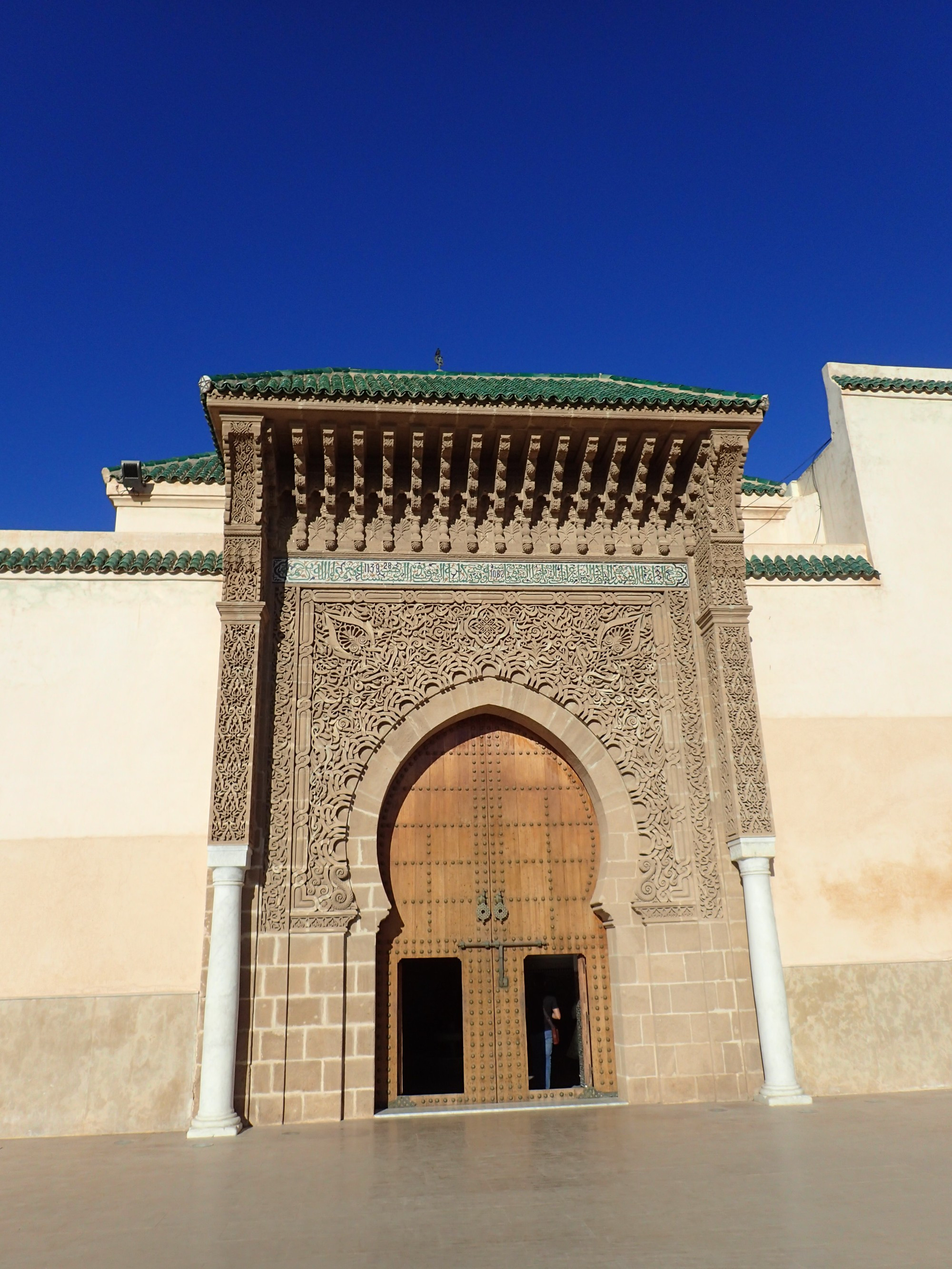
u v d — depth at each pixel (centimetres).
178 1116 817
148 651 958
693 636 1000
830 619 1062
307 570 967
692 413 965
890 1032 919
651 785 945
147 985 855
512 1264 402
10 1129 802
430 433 963
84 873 880
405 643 960
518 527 1018
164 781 917
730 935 897
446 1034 1277
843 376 1208
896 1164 576
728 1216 468
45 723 922
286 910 855
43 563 970
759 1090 849
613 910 903
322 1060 816
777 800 982
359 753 916
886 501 1137
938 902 974
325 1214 492
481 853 942
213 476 1312
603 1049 901
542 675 969
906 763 1016
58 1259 422
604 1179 555
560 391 991
